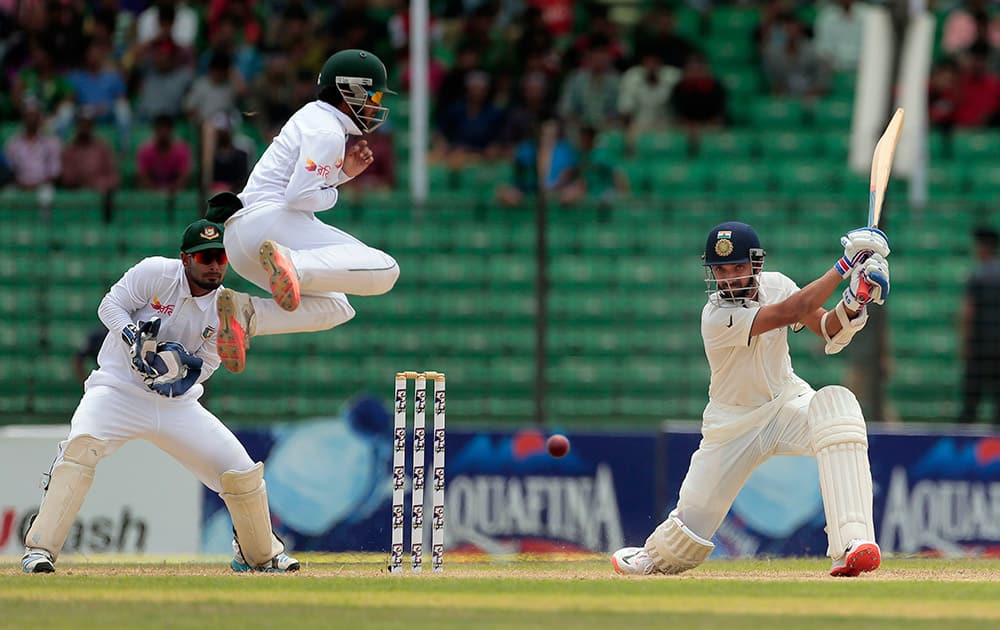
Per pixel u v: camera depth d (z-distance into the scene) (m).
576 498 37.50
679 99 55.41
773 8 58.88
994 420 41.22
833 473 23.56
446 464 37.44
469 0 58.38
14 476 36.53
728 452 24.77
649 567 25.41
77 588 21.30
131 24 58.31
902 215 45.56
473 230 45.16
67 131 55.00
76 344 43.16
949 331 45.53
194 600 19.69
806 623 17.53
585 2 60.22
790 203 40.16
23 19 58.00
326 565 29.27
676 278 45.41
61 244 43.16
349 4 57.00
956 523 37.34
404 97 57.00
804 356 46.16
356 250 23.67
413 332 44.97
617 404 44.88
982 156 56.03
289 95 53.47
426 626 17.02
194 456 25.09
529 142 50.41
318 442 37.16
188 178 50.38
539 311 39.97
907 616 18.30
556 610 18.75
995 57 57.28
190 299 24.78
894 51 45.06
